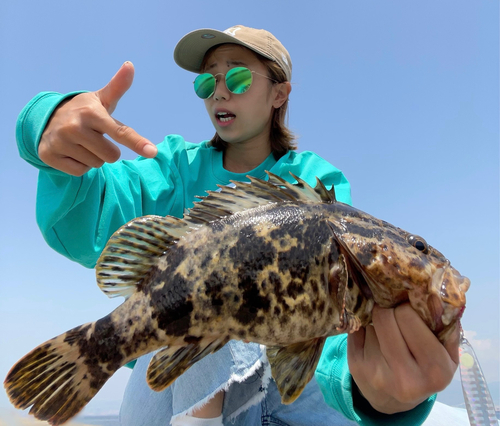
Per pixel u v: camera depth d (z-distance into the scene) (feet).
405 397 1.33
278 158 3.25
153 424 2.25
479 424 1.33
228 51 3.01
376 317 1.40
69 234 2.20
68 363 1.38
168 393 2.28
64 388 1.36
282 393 1.46
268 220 1.46
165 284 1.41
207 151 3.24
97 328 1.40
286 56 3.14
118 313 1.42
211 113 2.99
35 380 1.34
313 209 1.49
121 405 2.57
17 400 1.31
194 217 1.51
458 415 3.43
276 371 1.50
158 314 1.39
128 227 1.48
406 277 1.36
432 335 1.33
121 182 2.60
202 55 3.18
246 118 2.92
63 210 2.02
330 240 1.42
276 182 1.60
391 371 1.36
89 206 2.18
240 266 1.40
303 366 1.47
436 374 1.31
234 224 1.47
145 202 2.78
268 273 1.39
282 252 1.41
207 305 1.39
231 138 2.96
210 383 1.92
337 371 1.75
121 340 1.39
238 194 1.55
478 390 1.35
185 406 1.95
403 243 1.43
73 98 1.64
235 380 1.88
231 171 3.22
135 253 1.47
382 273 1.36
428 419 3.17
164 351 1.39
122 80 1.59
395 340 1.35
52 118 1.62
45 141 1.61
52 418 1.32
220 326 1.40
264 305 1.38
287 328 1.39
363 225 1.44
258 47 2.92
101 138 1.55
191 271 1.41
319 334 1.42
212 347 1.42
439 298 1.37
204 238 1.45
